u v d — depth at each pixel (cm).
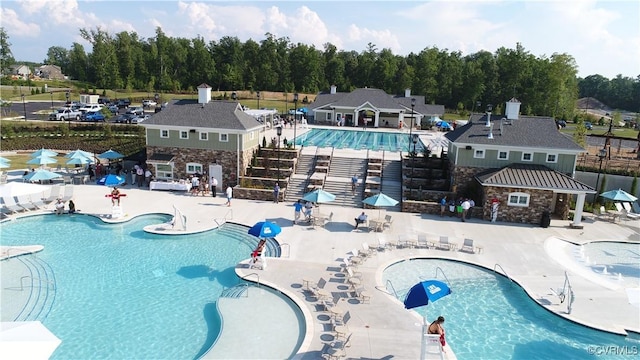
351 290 2181
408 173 4125
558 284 2377
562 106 11550
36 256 2598
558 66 11119
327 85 14775
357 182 3981
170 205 3603
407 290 2283
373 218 3431
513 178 3394
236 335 1786
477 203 3634
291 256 2617
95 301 2095
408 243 2897
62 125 6094
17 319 1906
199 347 1753
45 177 3547
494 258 2714
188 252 2722
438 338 1589
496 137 3656
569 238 3162
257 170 4184
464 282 2416
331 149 4744
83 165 4797
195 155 4091
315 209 3288
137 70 13775
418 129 7569
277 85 14450
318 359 1611
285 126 7075
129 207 3509
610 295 2264
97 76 13438
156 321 1933
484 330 1947
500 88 12488
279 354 1662
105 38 14425
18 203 3419
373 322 1892
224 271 2464
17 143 5472
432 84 13038
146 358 1675
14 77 14100
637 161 4666
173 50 14288
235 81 14038
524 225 3416
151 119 4100
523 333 1936
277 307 2033
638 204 4019
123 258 2605
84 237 2922
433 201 3747
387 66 13875
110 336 1814
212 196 3919
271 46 14812
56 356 1675
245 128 3959
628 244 3119
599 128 10125
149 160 4081
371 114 8612
